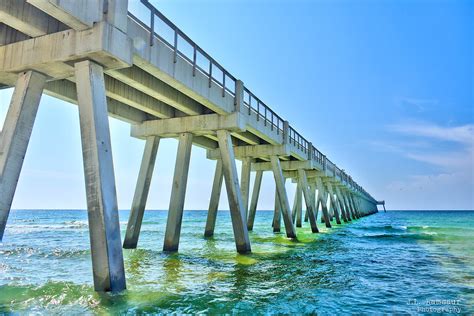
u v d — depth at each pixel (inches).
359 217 3053.6
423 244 877.8
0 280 351.3
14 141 305.0
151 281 352.5
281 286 353.4
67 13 270.7
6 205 297.3
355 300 314.8
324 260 547.2
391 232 1315.2
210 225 883.4
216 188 869.8
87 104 293.6
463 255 662.5
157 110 547.5
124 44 309.1
